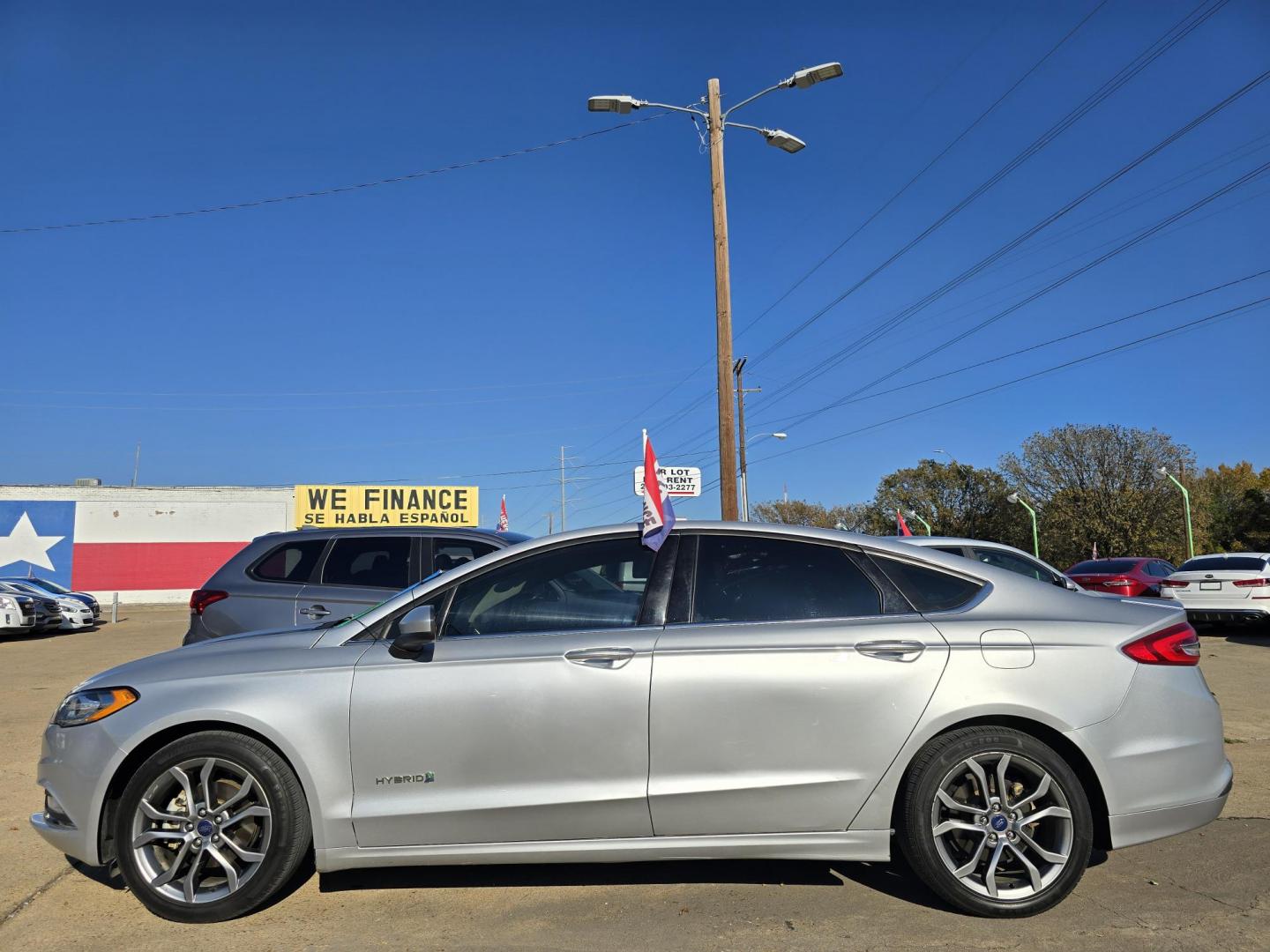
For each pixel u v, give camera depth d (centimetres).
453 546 762
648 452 434
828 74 1461
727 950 355
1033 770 384
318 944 366
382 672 395
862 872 443
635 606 411
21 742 769
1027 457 5594
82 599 2678
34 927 385
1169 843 477
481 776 388
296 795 392
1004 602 413
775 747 386
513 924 384
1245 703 890
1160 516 5019
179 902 387
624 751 386
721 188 1538
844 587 413
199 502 4441
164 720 391
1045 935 366
